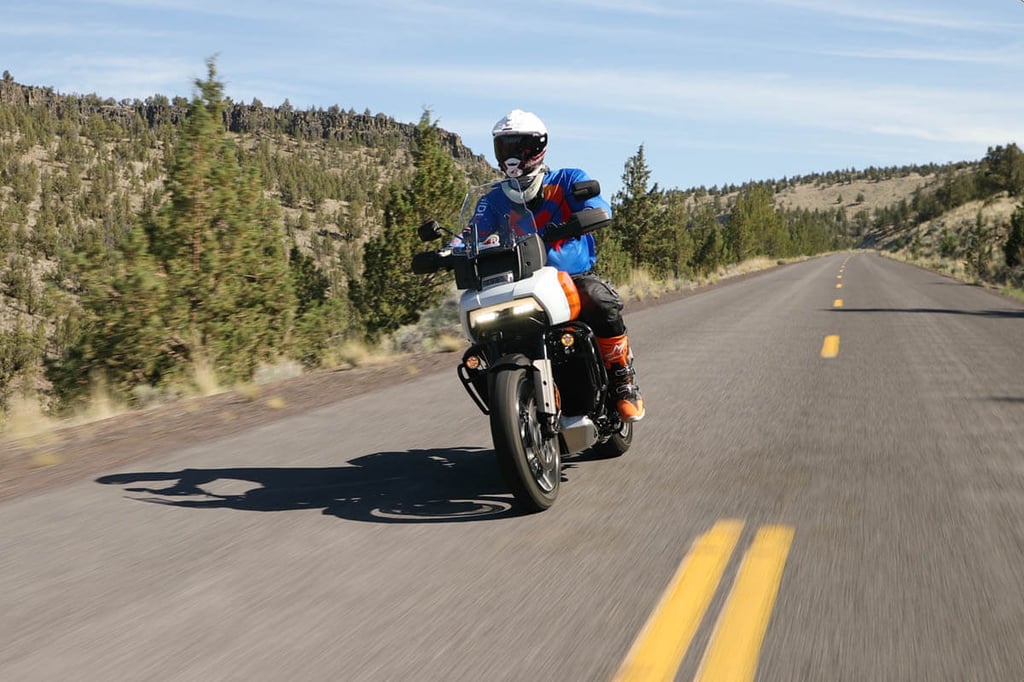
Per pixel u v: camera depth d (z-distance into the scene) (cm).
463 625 312
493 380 454
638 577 356
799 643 289
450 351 1350
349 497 502
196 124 1326
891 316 1739
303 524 448
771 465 549
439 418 759
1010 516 430
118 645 305
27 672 286
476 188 519
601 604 328
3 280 13150
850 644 287
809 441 618
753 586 342
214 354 1290
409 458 605
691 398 811
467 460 594
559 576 360
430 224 497
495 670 276
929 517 431
